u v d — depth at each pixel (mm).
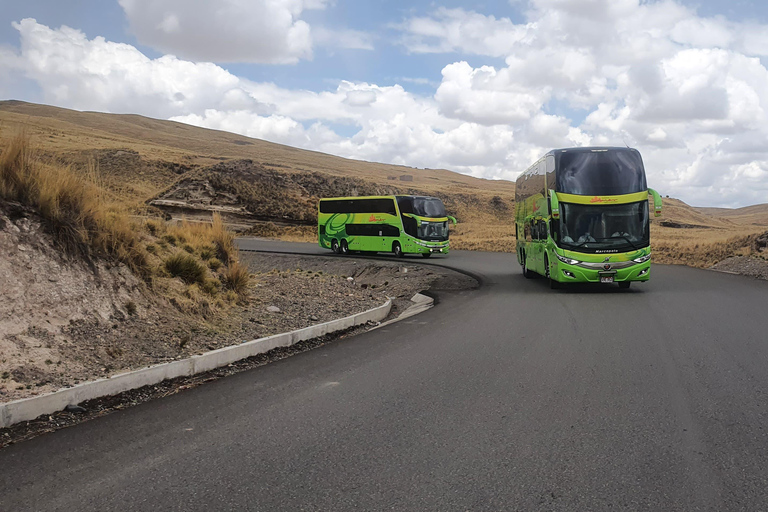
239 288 12641
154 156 91875
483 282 23109
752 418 5523
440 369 7859
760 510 3645
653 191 19156
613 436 5051
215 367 7953
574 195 19000
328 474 4207
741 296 16688
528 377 7348
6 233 8336
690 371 7547
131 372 6723
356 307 14078
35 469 4316
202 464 4402
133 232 10711
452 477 4156
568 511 3627
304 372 7703
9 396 5812
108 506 3689
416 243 40031
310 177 91688
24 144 9742
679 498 3812
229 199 76812
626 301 16156
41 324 7668
